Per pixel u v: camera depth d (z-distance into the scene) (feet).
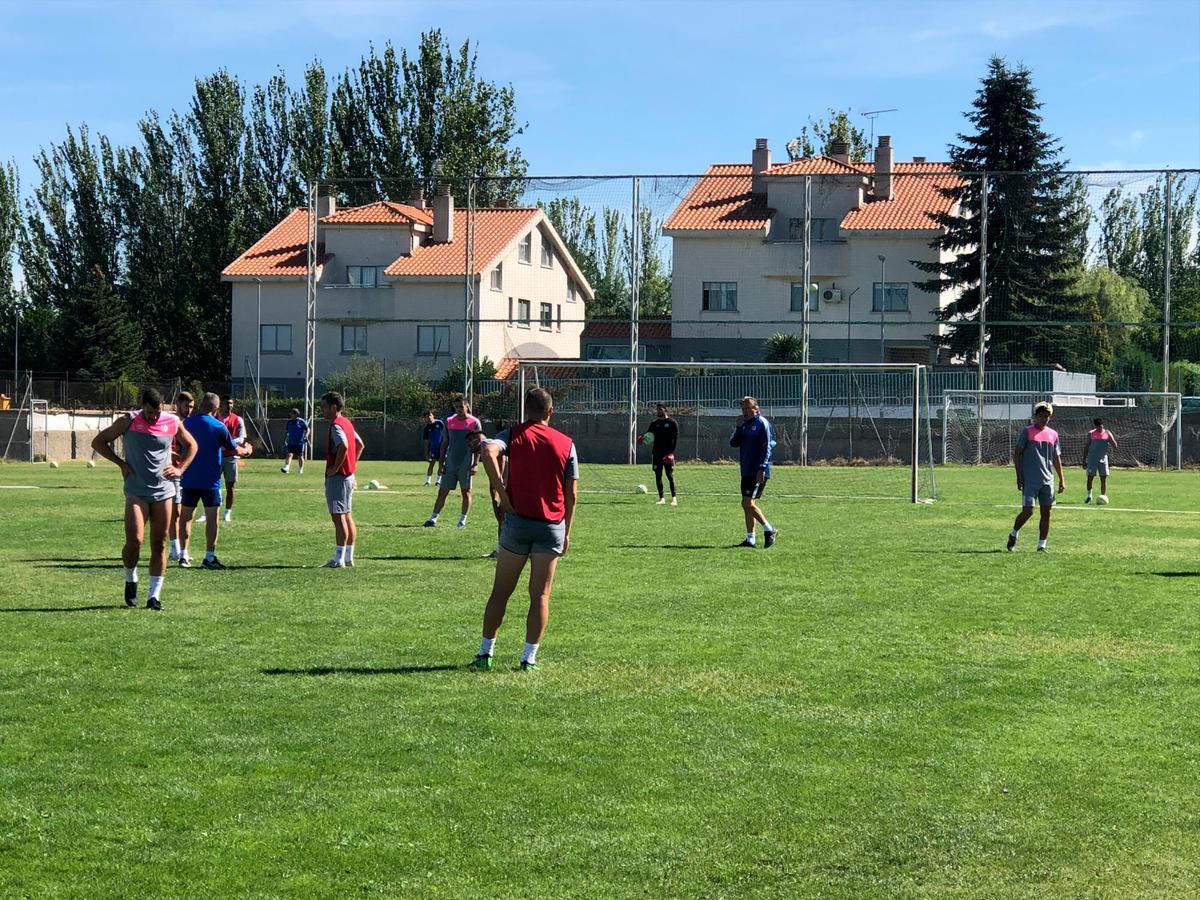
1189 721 26.02
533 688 28.58
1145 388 142.20
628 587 44.78
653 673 30.25
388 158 229.25
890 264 166.40
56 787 21.18
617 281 211.41
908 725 25.59
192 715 25.84
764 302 165.27
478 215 196.95
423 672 30.14
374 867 17.85
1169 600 42.42
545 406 30.76
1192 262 144.15
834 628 36.55
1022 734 24.95
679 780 21.85
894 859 18.30
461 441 66.03
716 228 164.55
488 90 233.55
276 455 156.56
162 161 240.12
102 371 210.38
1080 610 40.16
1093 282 186.70
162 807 20.26
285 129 234.99
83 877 17.47
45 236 243.19
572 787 21.40
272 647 33.04
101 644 33.30
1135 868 18.01
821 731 25.08
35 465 134.41
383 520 70.59
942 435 138.00
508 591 30.63
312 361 150.71
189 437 40.04
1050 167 174.29
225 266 233.55
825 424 142.41
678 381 144.46
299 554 54.13
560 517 30.60
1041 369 142.82
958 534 65.41
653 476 118.93
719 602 41.39
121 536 60.03
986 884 17.43
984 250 139.03
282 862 18.02
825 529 68.03
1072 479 122.11
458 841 18.86
